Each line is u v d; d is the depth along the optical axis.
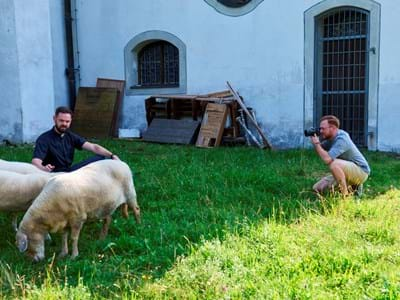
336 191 5.87
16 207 4.53
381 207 5.23
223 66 11.48
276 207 5.48
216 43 11.50
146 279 3.59
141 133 12.67
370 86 9.97
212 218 5.09
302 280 3.41
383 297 3.09
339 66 10.42
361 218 4.94
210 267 3.63
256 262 3.76
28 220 3.96
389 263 3.70
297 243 4.13
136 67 12.81
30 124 11.30
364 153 9.62
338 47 10.38
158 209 5.64
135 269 3.82
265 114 11.08
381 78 9.85
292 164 8.21
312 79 10.50
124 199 4.70
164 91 12.31
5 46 10.98
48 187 4.05
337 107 10.52
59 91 12.85
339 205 5.20
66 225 4.13
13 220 4.96
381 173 7.44
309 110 10.61
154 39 12.30
